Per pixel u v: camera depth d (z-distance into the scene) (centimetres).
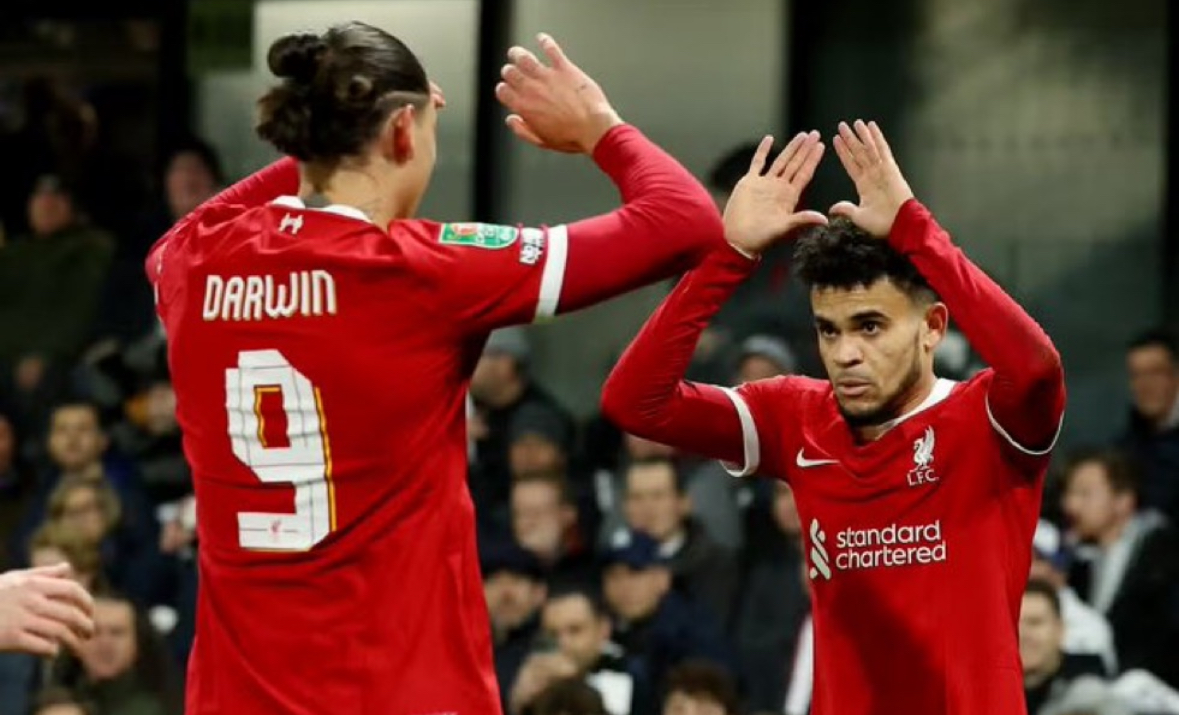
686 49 4069
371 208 1277
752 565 2944
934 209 3981
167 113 4350
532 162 4181
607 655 2767
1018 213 3938
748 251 1395
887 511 1465
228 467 1283
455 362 1277
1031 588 2538
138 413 3656
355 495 1264
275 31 4309
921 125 3988
